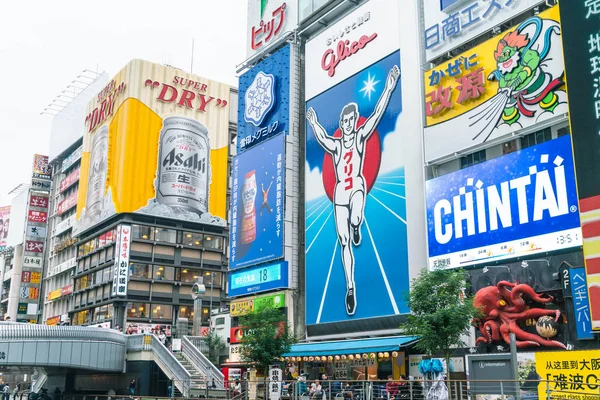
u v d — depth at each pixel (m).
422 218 45.06
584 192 32.81
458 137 42.16
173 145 98.44
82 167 110.25
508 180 37.91
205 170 101.00
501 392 25.14
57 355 52.03
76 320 104.75
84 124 117.94
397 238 46.75
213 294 98.38
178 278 96.06
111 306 93.06
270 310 45.75
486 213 38.94
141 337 56.56
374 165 50.03
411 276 44.97
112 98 102.00
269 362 43.38
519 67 38.88
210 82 105.25
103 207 97.94
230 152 106.56
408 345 41.16
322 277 53.44
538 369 33.16
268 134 63.38
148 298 92.69
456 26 44.12
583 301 32.19
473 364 27.25
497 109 39.84
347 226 51.66
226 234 102.38
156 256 94.81
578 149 33.47
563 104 35.97
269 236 59.78
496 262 37.84
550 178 35.56
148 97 98.00
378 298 47.47
